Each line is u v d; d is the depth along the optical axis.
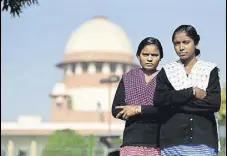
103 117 133.88
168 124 6.81
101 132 117.31
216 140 6.81
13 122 121.50
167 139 6.80
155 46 7.66
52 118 138.12
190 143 6.68
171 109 6.81
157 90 6.97
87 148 43.62
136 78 7.65
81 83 150.75
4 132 117.19
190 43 6.90
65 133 80.12
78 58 152.75
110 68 153.38
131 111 7.42
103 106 147.62
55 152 41.16
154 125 7.49
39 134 117.81
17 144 117.56
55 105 139.00
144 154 7.49
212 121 6.80
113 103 7.76
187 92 6.65
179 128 6.73
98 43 155.12
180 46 6.91
